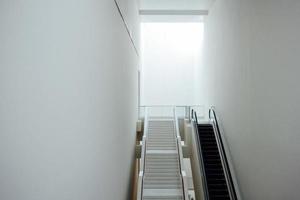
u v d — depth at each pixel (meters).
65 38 2.06
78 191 2.42
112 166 4.54
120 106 5.60
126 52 6.75
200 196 7.66
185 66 16.84
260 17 5.41
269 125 4.95
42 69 1.63
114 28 4.73
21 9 1.39
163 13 12.41
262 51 5.30
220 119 9.21
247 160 6.21
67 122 2.12
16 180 1.33
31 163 1.48
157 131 10.70
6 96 1.26
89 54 2.88
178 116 12.29
